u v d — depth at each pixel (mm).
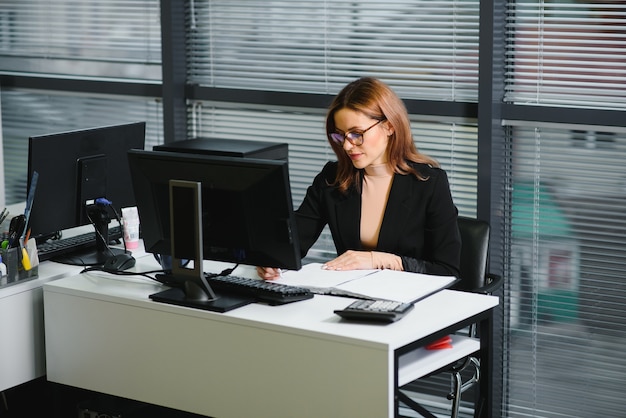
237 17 4625
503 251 4148
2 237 3488
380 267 3303
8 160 5371
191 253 3021
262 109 4637
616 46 3805
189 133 4844
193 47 4730
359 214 3482
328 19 4398
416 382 4359
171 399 3158
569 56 3896
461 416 4266
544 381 4145
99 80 4984
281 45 4535
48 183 3488
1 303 3320
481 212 4023
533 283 4113
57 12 5094
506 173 4109
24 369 3432
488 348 3129
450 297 3105
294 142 4590
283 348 2869
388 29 4258
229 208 3000
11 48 5262
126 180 3814
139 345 3188
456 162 4215
